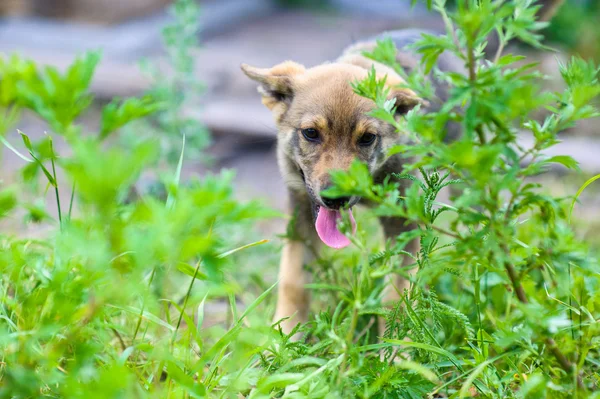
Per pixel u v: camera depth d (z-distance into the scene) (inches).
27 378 178.4
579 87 174.7
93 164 154.3
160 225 158.1
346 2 1191.6
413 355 225.3
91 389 161.9
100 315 207.5
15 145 600.4
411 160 337.1
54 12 997.2
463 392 190.2
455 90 173.3
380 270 215.0
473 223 187.6
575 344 203.5
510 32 191.2
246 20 1055.0
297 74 362.3
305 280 337.4
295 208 338.0
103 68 769.6
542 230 243.3
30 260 227.3
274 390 213.9
